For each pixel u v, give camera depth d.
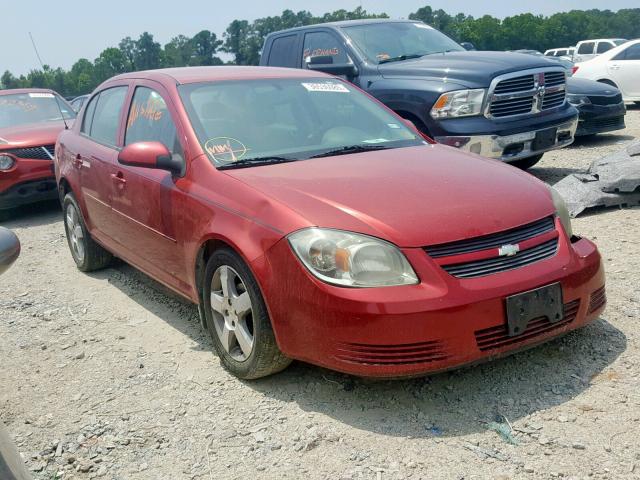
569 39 123.31
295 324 3.19
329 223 3.16
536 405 3.18
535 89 7.19
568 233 3.60
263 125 4.32
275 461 2.93
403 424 3.11
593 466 2.71
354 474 2.78
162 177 4.25
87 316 4.89
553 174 8.19
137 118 4.86
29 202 8.56
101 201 5.19
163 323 4.64
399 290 2.98
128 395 3.63
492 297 3.04
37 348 4.36
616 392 3.22
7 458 1.84
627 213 6.16
